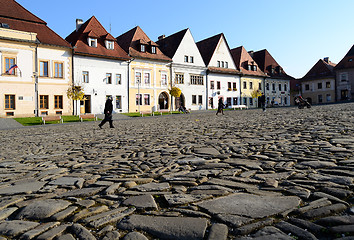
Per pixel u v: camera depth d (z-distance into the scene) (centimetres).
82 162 511
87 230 209
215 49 4847
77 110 3331
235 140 670
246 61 5372
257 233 189
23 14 3178
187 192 288
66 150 699
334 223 194
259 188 287
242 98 5200
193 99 4522
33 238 202
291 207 229
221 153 506
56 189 332
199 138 763
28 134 1404
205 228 200
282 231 189
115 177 373
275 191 274
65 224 224
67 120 2611
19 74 2930
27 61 2973
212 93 4762
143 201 266
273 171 352
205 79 4666
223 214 222
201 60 4625
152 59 3978
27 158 602
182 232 197
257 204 240
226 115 2200
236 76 5106
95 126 1798
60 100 3231
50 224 225
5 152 738
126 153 584
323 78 6225
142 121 2092
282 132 769
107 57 3525
